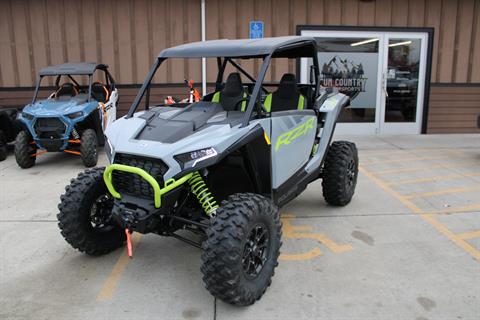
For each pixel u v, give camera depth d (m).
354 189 5.04
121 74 9.09
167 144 2.99
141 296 3.09
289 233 4.12
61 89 7.54
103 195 3.59
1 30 8.87
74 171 6.60
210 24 8.93
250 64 9.08
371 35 9.20
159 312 2.90
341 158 4.61
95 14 8.87
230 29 8.97
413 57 9.38
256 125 3.21
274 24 9.01
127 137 3.19
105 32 8.94
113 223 3.66
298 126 3.81
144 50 9.03
